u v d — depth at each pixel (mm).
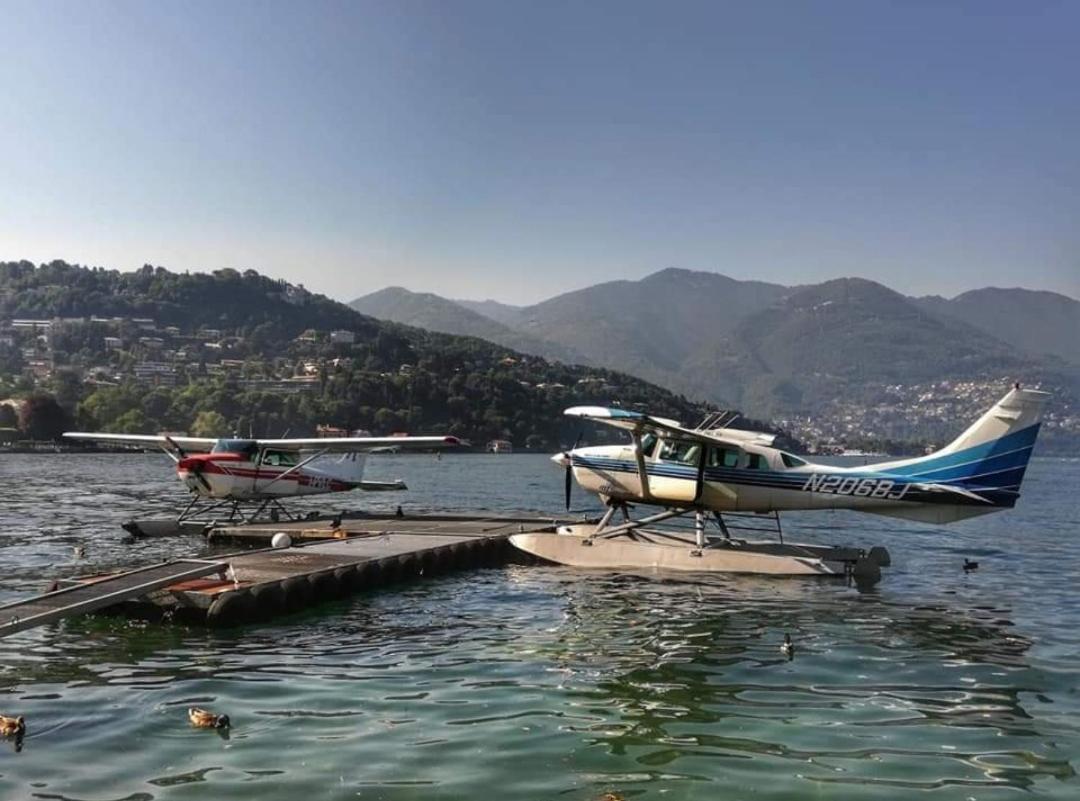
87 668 8766
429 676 8578
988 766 6344
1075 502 40125
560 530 18781
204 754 6418
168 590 10953
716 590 13891
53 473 55000
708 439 15938
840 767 6297
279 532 17766
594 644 10000
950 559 18547
